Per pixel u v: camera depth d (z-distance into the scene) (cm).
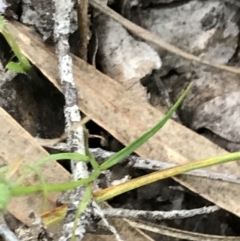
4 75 20
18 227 18
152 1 23
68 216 17
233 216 20
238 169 19
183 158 19
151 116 19
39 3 20
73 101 19
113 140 20
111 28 22
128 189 18
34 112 20
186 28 23
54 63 20
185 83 22
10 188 15
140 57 22
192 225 20
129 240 18
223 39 23
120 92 20
